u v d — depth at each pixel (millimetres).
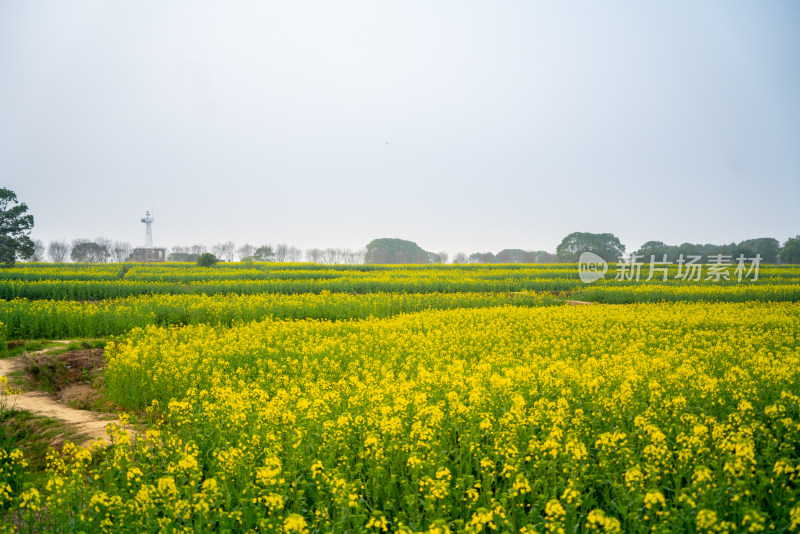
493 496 7457
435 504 7082
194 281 47812
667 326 23734
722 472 7273
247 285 41250
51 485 7199
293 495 7602
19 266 74938
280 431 9203
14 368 16875
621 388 10320
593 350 17359
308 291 42094
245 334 20109
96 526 6977
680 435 8297
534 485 7250
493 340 19328
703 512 5781
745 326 23203
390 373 13062
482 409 10055
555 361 14625
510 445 7988
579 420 9227
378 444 8422
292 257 144000
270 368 14992
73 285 36938
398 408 9562
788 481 7793
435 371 12969
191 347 17359
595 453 8773
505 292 45000
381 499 7871
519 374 11891
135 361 15117
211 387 12922
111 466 8344
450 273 62750
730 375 11961
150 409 12320
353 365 15117
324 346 17312
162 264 79062
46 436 11391
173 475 8023
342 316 29406
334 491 6891
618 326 22984
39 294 35156
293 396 11406
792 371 11859
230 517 6867
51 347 20453
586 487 7691
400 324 23656
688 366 12773
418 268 78938
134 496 7555
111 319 24406
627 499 6691
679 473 7496
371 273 60906
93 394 15461
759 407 10539
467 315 27438
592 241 122188
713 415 10258
